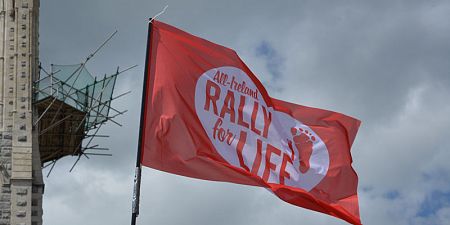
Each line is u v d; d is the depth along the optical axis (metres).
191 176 36.75
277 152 39.53
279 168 39.44
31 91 53.28
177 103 37.25
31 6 55.09
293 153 40.09
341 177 40.84
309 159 40.50
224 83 38.78
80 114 54.84
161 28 38.00
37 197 51.41
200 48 38.59
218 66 38.78
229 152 38.19
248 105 39.19
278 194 39.12
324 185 40.44
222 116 38.38
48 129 53.78
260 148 39.09
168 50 37.84
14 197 50.81
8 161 51.47
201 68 38.28
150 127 36.53
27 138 52.25
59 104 53.66
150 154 36.19
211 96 38.28
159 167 36.22
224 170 37.62
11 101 52.81
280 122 40.47
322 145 40.91
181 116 37.12
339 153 41.16
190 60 38.16
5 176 51.09
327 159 40.81
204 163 37.19
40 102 53.09
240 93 39.09
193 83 37.91
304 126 41.06
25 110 52.78
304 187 39.97
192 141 37.16
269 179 38.97
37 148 52.44
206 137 37.59
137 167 35.69
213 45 38.88
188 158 36.88
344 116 41.66
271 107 39.94
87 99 54.69
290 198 39.44
